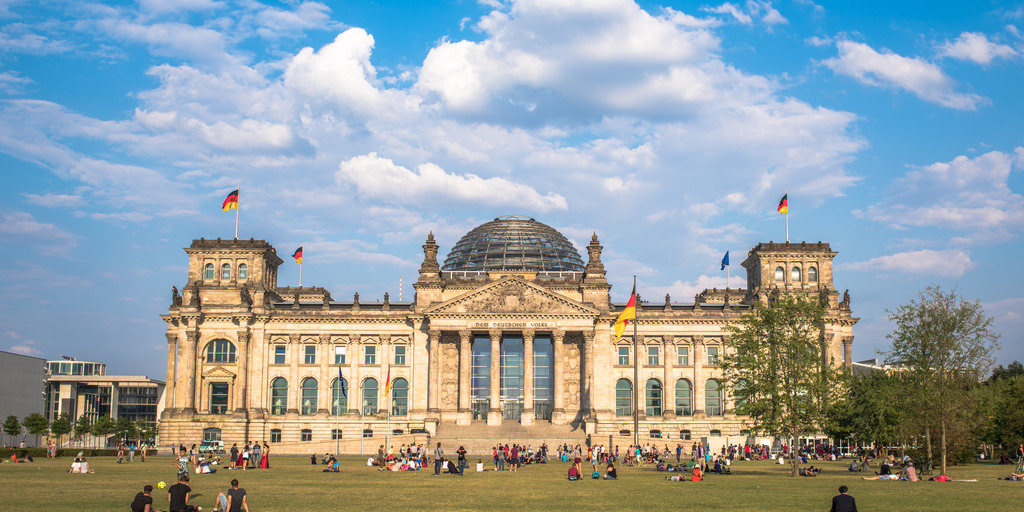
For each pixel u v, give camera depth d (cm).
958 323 10250
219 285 18762
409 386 18200
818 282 18775
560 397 17588
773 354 10862
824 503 6712
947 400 10138
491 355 17700
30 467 11088
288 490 7806
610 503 6712
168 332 18338
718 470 10800
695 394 18150
